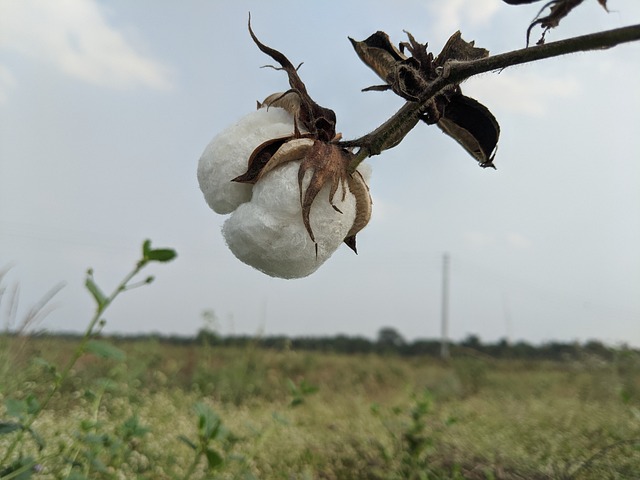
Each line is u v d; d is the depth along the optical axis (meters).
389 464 4.57
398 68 1.51
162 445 4.64
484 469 4.32
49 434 3.87
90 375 7.14
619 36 1.32
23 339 5.62
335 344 23.70
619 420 5.86
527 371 13.56
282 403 8.12
